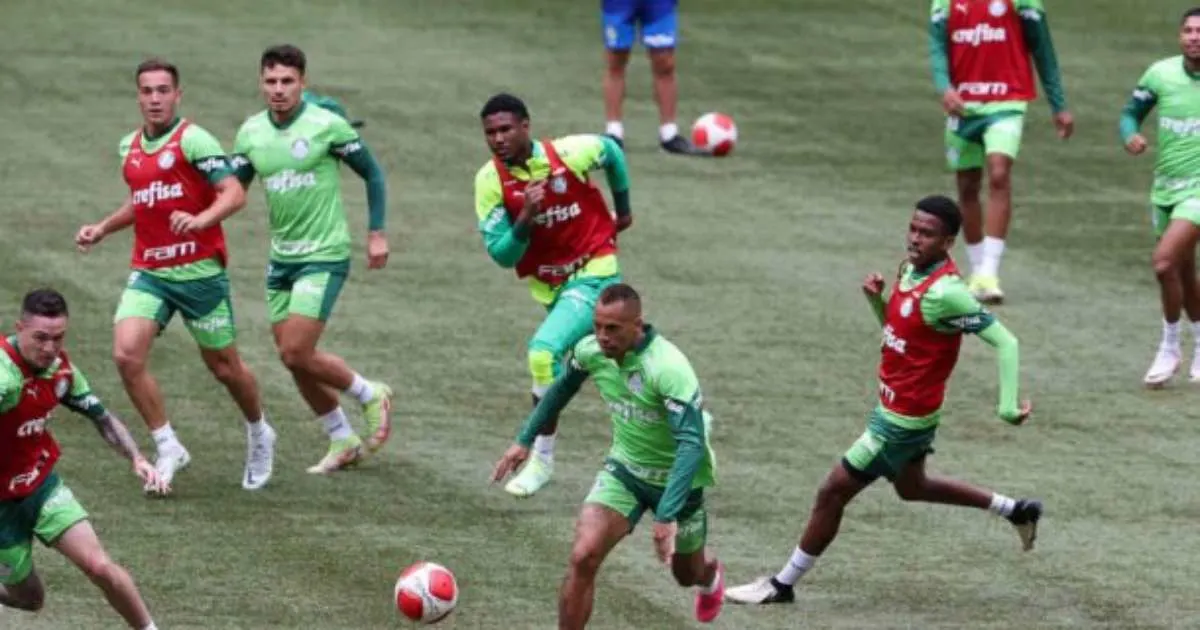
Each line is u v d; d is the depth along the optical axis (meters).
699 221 67.31
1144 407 51.88
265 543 41.94
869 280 39.28
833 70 86.12
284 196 44.94
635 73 85.31
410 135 76.00
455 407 51.12
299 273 45.38
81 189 68.94
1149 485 46.31
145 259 44.59
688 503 35.50
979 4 59.81
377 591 39.41
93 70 83.12
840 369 54.16
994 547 42.56
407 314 58.28
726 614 38.78
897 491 40.03
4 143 73.88
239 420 50.09
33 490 35.19
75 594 39.38
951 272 38.00
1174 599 39.56
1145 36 91.12
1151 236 67.06
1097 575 40.84
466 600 39.03
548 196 43.81
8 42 86.69
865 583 40.47
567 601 35.34
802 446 48.53
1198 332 53.84
